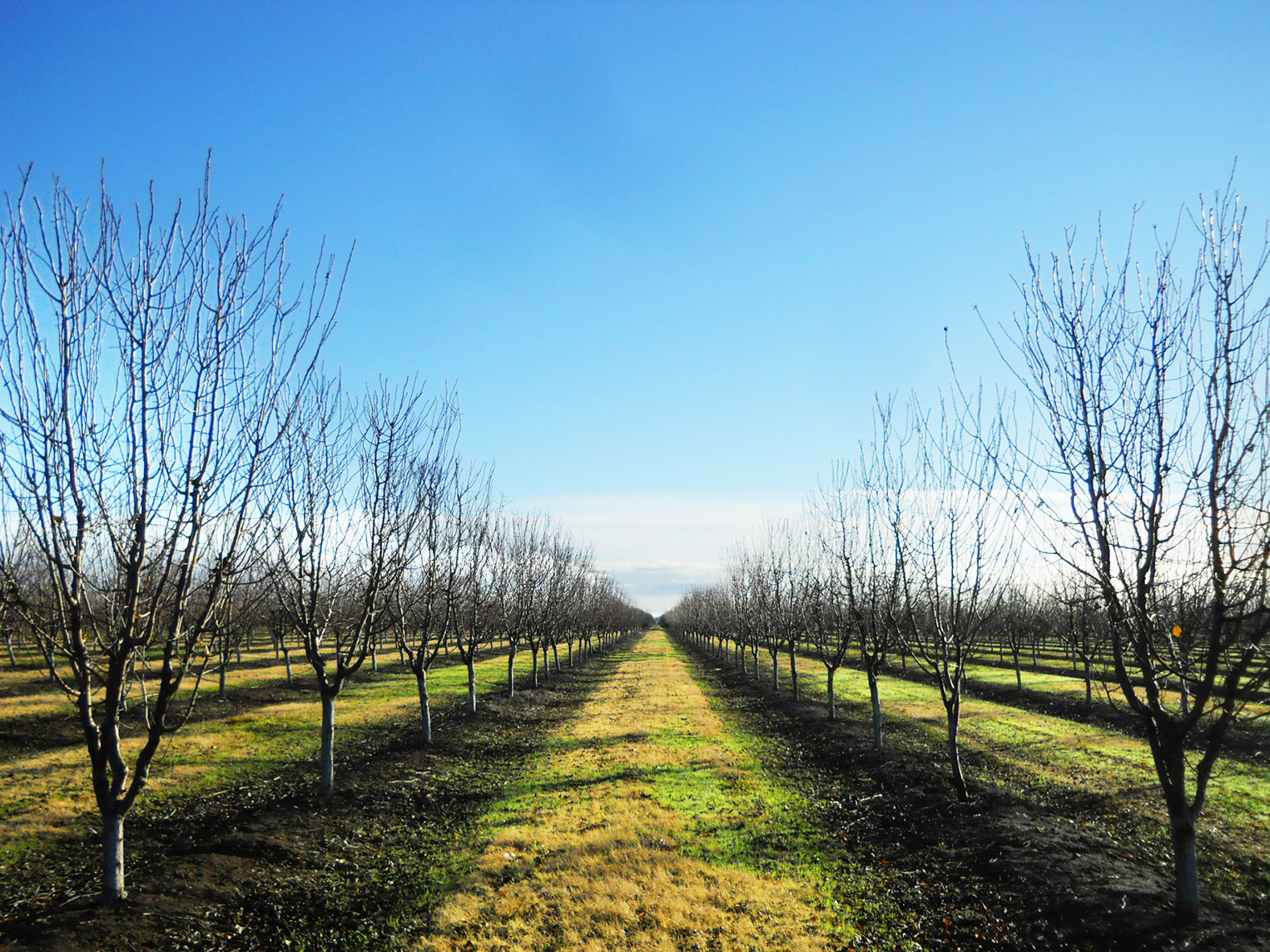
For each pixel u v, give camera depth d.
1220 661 8.11
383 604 16.20
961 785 14.63
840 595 24.28
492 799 15.75
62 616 7.98
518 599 34.25
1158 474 8.20
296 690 32.56
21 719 22.02
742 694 36.44
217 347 8.46
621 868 11.09
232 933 8.79
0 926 8.32
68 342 7.69
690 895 10.21
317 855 11.59
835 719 25.80
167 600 8.70
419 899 10.38
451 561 21.41
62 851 11.73
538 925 9.36
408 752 19.36
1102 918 8.83
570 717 28.19
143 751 8.70
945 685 15.26
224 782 16.11
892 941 9.08
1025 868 10.55
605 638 82.75
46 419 7.58
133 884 9.48
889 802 15.07
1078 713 27.39
